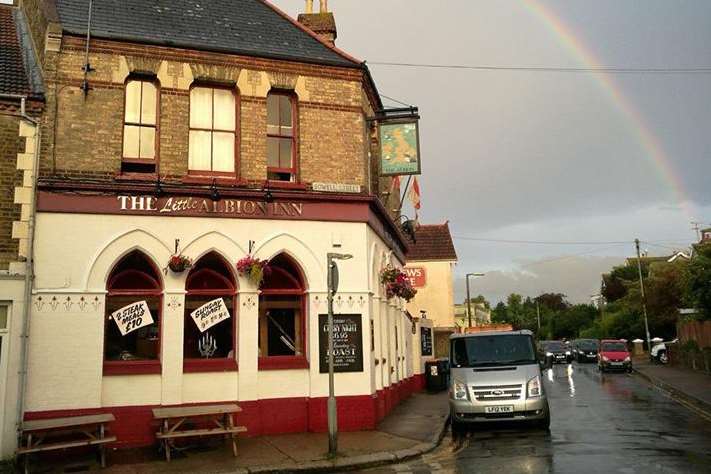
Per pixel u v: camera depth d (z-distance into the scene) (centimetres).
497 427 1565
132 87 1438
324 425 1445
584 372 3875
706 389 2352
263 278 1490
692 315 3516
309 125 1553
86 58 1369
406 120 1688
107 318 1347
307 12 2056
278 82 1540
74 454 1236
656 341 5266
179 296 1377
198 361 1386
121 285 1376
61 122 1341
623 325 6109
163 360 1347
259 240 1455
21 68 1422
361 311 1516
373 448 1252
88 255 1317
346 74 1602
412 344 2631
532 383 1486
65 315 1287
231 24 1606
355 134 1592
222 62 1489
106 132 1373
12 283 1251
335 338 1484
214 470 1081
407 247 2453
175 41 1450
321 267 1499
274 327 1495
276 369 1438
